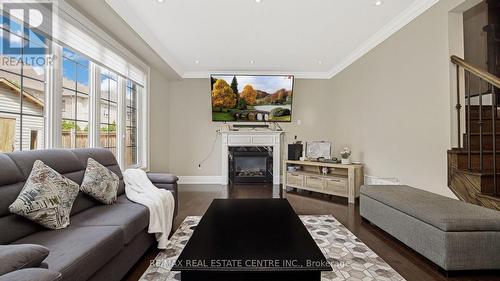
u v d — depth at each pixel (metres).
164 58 4.28
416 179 3.20
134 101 4.12
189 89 5.82
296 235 1.65
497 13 3.45
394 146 3.61
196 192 4.82
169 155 5.76
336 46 4.24
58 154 2.03
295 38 3.90
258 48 4.31
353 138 4.84
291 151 5.12
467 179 2.50
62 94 2.48
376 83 4.04
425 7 2.96
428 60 2.97
